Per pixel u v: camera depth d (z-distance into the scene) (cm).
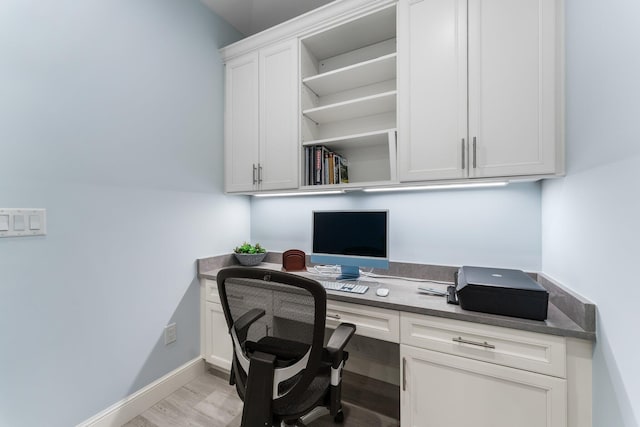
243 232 240
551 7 120
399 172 152
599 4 91
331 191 184
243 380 110
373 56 195
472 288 116
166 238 179
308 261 217
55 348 129
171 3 182
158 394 168
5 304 115
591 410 97
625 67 77
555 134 120
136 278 162
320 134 215
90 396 140
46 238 126
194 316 196
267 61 199
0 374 113
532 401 104
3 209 114
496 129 129
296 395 98
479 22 133
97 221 145
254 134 204
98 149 145
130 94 160
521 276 128
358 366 194
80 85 138
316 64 211
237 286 111
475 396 113
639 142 71
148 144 169
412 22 148
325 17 175
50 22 128
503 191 157
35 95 123
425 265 174
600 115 91
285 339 104
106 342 147
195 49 198
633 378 74
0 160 113
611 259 84
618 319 81
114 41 152
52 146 128
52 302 128
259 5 207
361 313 139
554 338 100
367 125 199
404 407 128
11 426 116
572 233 112
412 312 126
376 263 164
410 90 148
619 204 80
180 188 188
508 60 127
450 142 139
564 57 119
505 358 108
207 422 152
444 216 172
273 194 222
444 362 119
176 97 185
